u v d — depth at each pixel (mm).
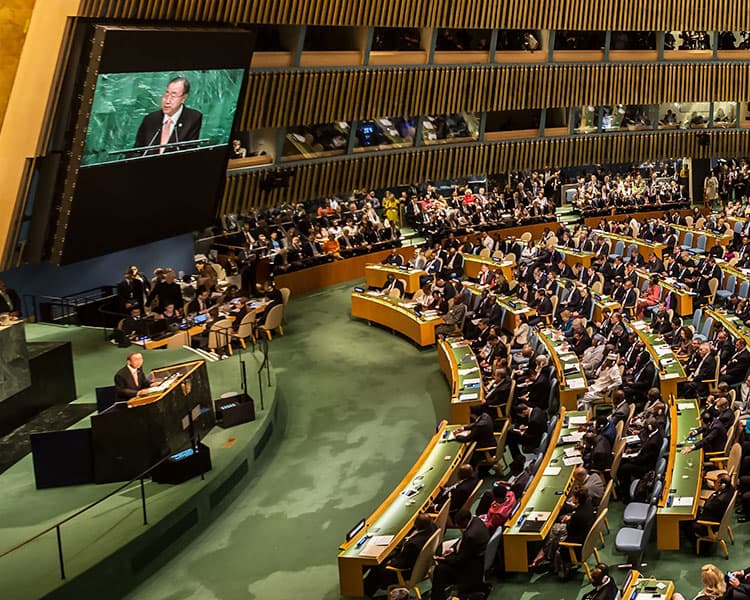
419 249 32125
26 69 17672
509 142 32812
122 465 14422
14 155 18344
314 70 26078
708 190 38812
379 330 25062
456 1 27734
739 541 13047
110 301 22344
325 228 30781
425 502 13508
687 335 19469
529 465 14492
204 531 14570
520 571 12617
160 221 22562
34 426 15734
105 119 18797
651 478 13906
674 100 34688
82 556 12414
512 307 23734
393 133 29812
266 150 27094
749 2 33094
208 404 16172
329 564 13492
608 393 17719
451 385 19828
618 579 12367
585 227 32250
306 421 19062
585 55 32281
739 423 14766
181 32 19219
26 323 22234
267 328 23984
